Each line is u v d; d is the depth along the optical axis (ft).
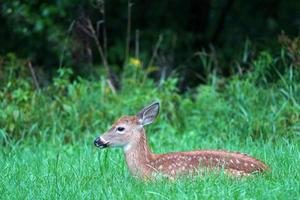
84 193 33.78
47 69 65.36
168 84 54.49
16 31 64.44
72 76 62.13
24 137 50.11
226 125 49.14
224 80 54.60
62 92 54.19
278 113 48.34
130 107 52.70
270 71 53.57
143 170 37.50
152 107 38.52
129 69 59.26
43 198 33.78
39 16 64.08
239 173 35.06
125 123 38.32
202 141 47.50
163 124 51.24
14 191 35.01
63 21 64.44
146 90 54.95
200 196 31.89
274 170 36.14
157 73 64.08
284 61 52.03
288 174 34.99
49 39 63.52
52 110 51.67
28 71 57.98
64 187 34.99
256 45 60.64
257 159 36.68
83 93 53.11
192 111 52.70
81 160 40.93
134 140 38.19
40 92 52.90
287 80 51.13
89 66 62.44
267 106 50.34
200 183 33.91
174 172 36.27
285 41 53.57
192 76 65.46
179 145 46.50
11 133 49.88
